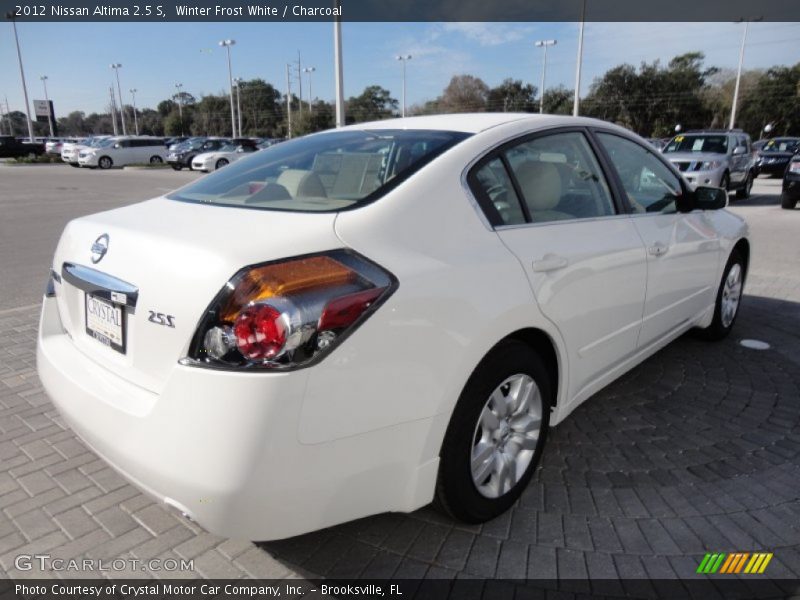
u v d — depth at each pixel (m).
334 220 2.02
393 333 1.91
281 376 1.70
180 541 2.41
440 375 2.06
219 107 90.56
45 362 2.41
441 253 2.14
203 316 1.77
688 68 65.00
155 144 33.50
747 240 4.68
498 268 2.27
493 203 2.44
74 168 32.00
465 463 2.28
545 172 2.73
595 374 3.02
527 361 2.46
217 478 1.72
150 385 1.92
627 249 3.00
